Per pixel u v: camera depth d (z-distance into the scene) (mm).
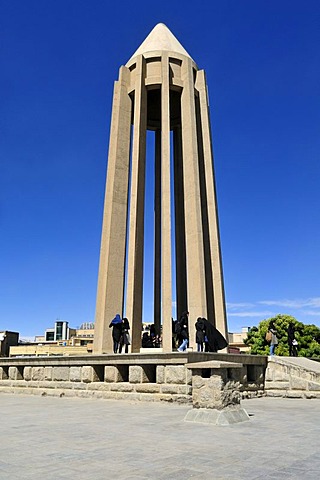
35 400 13250
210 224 20703
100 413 9531
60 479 4090
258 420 8383
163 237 17984
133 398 12195
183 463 4754
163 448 5574
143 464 4703
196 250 18484
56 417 8852
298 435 6602
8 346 34406
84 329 86312
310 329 39906
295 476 4199
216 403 7992
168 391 11539
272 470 4445
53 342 70062
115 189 19719
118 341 15398
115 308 18219
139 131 20016
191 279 18406
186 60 21891
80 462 4805
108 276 18375
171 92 23234
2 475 4250
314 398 13742
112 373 13102
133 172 19469
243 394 13680
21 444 5875
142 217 19469
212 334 14305
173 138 25344
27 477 4164
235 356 13383
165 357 11812
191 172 19703
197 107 22688
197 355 11688
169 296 17172
